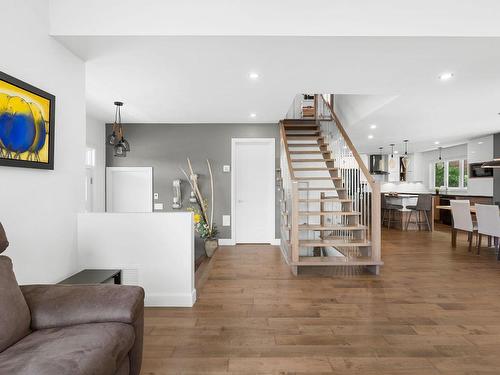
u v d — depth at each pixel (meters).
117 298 1.64
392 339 2.27
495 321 2.57
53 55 2.49
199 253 4.61
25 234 2.18
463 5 2.49
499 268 4.18
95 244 2.90
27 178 2.19
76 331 1.46
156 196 5.89
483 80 3.58
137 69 3.20
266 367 1.93
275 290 3.33
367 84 3.70
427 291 3.29
